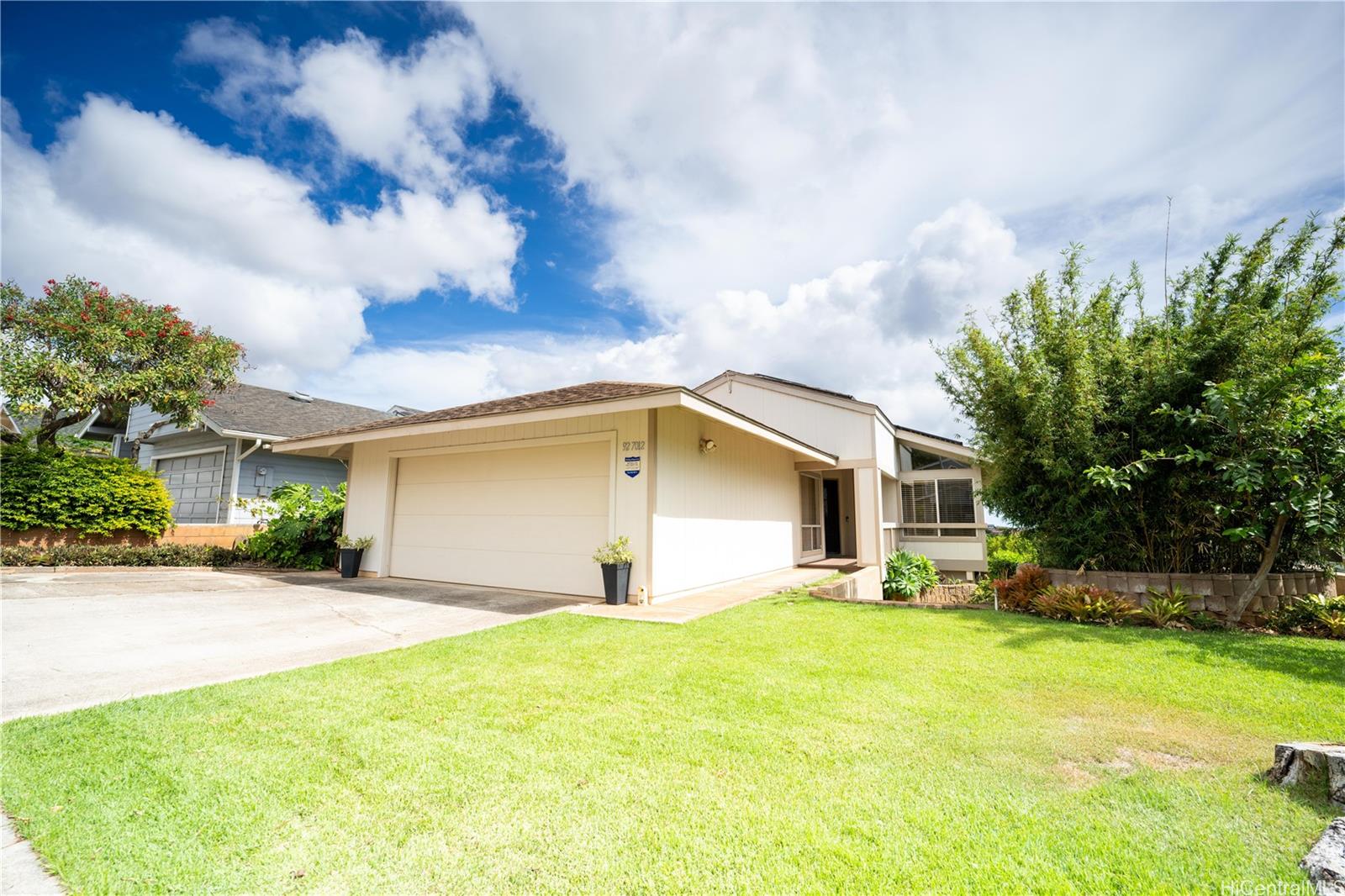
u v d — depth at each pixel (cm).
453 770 284
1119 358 686
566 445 924
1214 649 503
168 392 1330
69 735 319
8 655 493
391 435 963
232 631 607
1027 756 300
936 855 215
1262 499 598
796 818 241
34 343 1204
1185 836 227
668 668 463
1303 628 582
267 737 322
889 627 621
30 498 1103
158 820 237
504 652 515
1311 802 252
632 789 266
